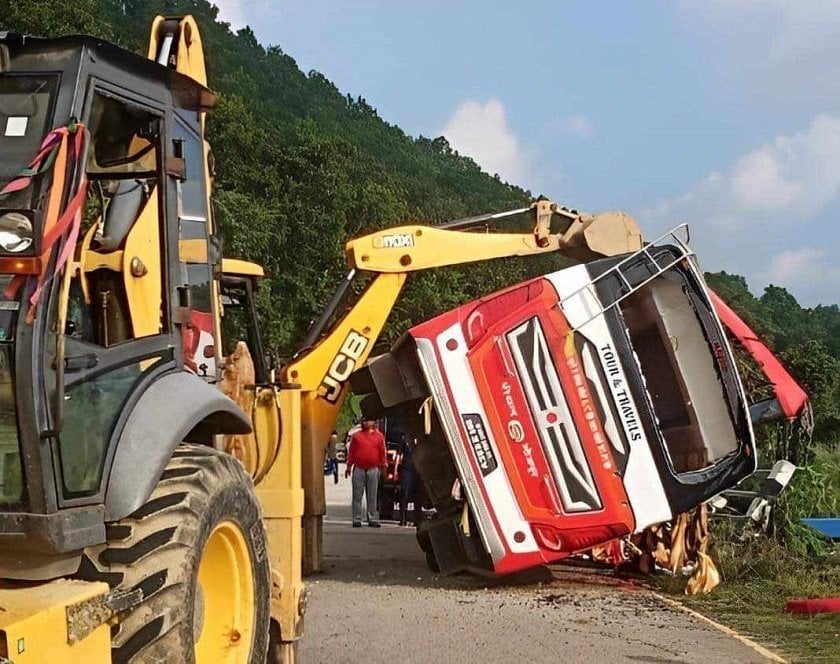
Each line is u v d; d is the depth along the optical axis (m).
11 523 3.46
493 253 10.80
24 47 3.85
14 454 3.50
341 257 46.34
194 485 4.29
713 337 9.72
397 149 127.50
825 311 126.38
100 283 4.54
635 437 9.43
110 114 4.38
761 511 10.62
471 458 9.48
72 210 3.55
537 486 9.46
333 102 127.12
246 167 45.53
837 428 22.02
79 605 3.56
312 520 10.39
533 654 7.08
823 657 7.00
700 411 9.98
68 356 3.71
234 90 80.75
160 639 3.88
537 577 10.12
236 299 8.83
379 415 10.30
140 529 4.02
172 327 4.55
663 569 10.23
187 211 5.60
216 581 4.68
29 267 3.44
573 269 9.61
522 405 9.48
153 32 6.88
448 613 8.50
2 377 3.46
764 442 11.39
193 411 4.30
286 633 5.75
